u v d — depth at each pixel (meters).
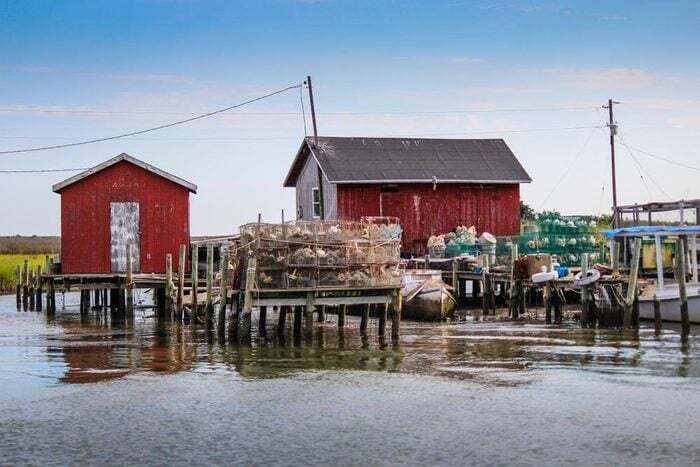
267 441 14.47
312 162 47.19
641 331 27.69
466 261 38.41
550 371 20.27
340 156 45.78
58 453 13.94
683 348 23.72
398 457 13.56
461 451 13.84
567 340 25.67
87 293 37.94
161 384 19.02
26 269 41.66
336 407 16.69
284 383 19.02
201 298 34.16
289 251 24.88
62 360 22.52
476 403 16.95
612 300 28.75
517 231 47.19
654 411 16.23
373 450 13.92
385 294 26.09
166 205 36.69
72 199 35.81
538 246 38.81
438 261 39.75
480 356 22.67
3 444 14.42
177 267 36.69
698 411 16.22
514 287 33.34
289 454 13.76
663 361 21.55
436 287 32.41
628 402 16.95
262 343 25.58
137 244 36.25
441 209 46.19
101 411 16.55
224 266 26.53
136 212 36.31
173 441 14.52
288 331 29.08
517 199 47.31
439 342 25.59
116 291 38.06
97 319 35.09
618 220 39.25
